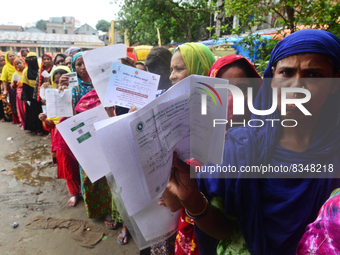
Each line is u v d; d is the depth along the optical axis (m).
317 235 0.54
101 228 2.42
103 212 2.41
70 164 2.65
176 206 0.92
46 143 4.98
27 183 3.34
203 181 0.82
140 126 0.60
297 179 0.64
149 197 0.72
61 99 2.38
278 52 0.65
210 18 10.53
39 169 3.78
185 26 11.55
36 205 2.81
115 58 1.31
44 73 3.66
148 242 1.09
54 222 2.50
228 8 2.80
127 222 1.07
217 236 0.81
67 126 1.10
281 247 0.65
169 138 0.68
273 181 0.67
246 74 1.07
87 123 1.14
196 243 1.07
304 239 0.57
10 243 2.23
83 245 2.21
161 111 0.62
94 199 2.36
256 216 0.68
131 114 0.60
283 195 0.65
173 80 1.35
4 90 6.22
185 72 1.30
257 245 0.68
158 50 1.77
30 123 5.40
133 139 0.61
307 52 0.59
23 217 2.59
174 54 1.35
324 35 0.60
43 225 2.46
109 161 0.62
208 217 0.78
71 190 2.78
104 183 2.31
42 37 32.31
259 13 2.61
